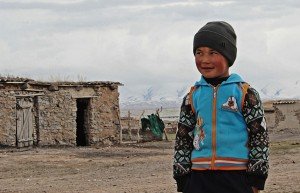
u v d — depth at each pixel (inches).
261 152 182.2
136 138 1603.1
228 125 184.2
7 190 603.2
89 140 1405.0
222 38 185.8
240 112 185.2
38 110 1316.4
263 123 183.9
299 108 1993.1
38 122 1315.2
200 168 185.0
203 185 183.9
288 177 625.6
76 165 900.0
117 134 1448.1
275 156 949.8
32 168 862.5
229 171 182.1
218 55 186.4
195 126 189.8
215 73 187.5
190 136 191.3
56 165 898.1
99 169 838.5
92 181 676.7
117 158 1011.9
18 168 861.2
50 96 1336.1
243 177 182.2
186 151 191.3
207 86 189.2
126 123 1707.7
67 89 1362.0
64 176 753.0
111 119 1440.7
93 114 1408.7
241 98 184.7
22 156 1019.3
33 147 1267.2
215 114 185.2
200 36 187.5
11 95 1259.8
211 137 184.1
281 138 1614.2
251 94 185.5
